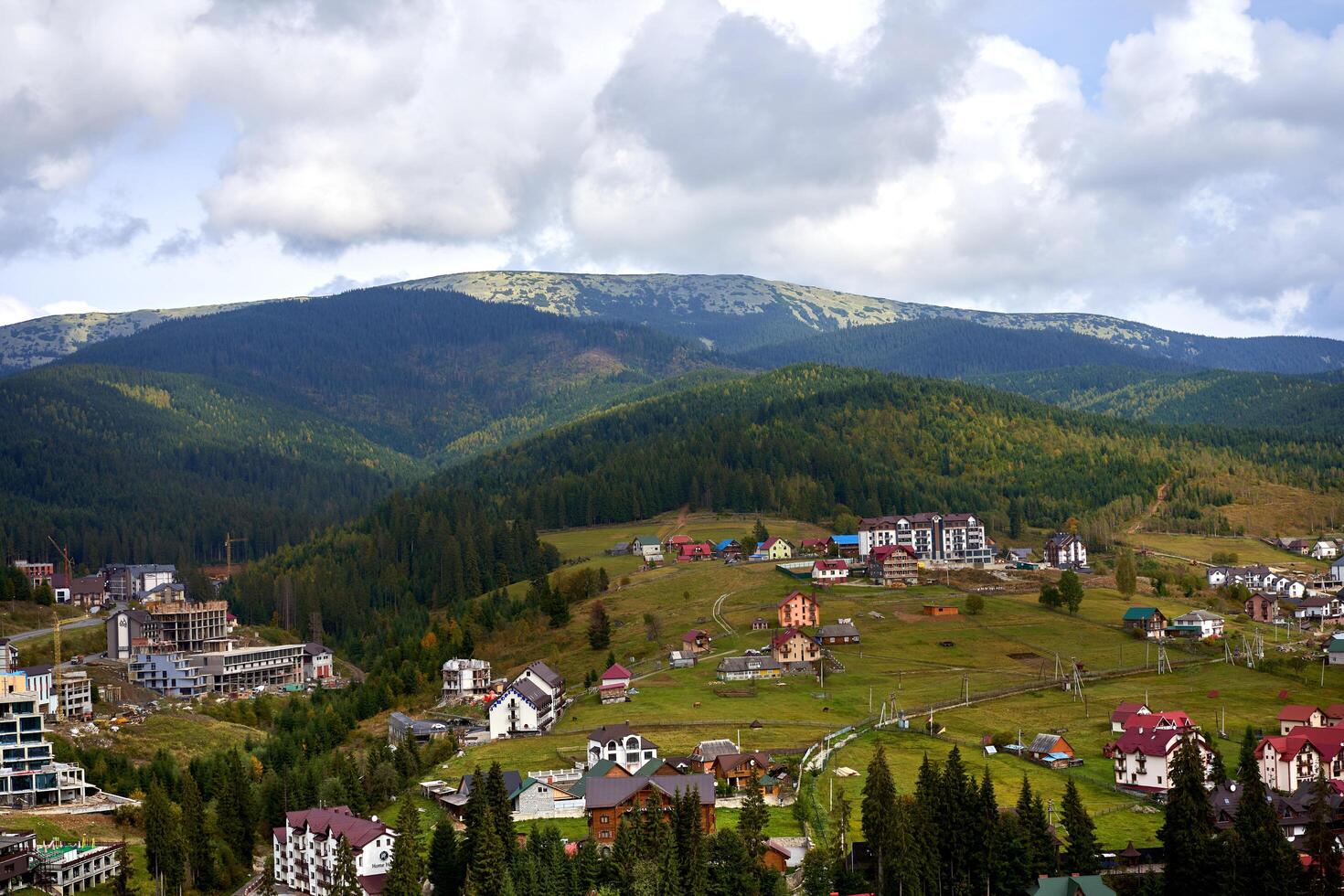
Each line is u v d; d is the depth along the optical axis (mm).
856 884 165125
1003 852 163375
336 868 167125
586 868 167500
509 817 177875
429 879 176375
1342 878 153500
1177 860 158750
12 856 179875
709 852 167875
